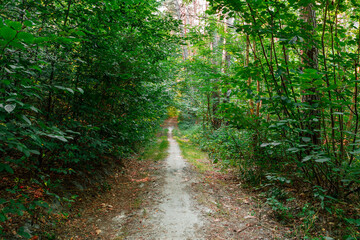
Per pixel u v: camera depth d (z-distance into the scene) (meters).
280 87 3.60
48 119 3.56
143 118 7.80
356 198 3.32
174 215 3.73
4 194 2.89
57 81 3.58
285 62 3.40
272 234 3.05
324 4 3.20
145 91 6.68
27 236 2.31
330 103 2.88
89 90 4.36
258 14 3.56
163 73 7.02
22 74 2.14
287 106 3.51
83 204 3.93
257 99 3.63
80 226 3.27
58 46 3.21
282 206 3.55
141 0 4.11
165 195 4.66
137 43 5.09
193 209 3.95
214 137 9.02
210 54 10.37
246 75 3.90
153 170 6.73
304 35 3.09
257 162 4.82
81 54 3.87
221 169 6.55
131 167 7.04
